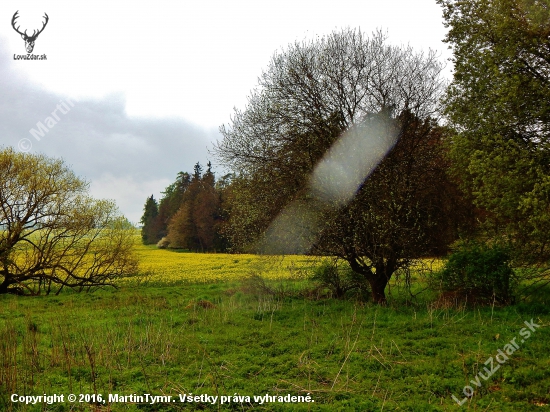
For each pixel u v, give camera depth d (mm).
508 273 15938
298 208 17359
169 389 9023
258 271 21844
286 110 17641
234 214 19438
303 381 9469
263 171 18000
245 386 9281
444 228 18531
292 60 18000
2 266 25844
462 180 18203
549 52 16484
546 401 8156
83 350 11609
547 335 11828
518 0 16234
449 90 17859
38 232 27188
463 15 18484
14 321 16047
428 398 8445
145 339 12484
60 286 29703
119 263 28609
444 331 12875
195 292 24219
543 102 15891
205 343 12602
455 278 16594
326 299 19375
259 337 13258
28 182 25797
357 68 17531
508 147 16016
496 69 16047
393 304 16844
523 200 14297
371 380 9422
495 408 7840
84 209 27781
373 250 16734
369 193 16469
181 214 83250
